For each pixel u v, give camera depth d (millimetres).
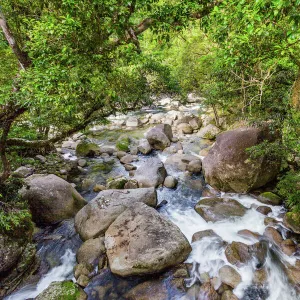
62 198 6562
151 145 12633
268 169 7117
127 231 5215
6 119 4523
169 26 4340
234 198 7223
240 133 7543
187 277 4574
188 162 10039
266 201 6723
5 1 4184
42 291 4277
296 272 4512
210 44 11375
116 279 4656
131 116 18484
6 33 4074
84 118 7070
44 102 3492
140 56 4125
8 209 4719
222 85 9109
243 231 5699
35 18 4211
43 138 8531
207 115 16203
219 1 4211
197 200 7523
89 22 3365
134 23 4199
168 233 5039
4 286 4332
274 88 6688
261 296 4234
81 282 4535
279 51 4055
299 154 5332
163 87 7824
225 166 7414
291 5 2584
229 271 4637
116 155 11711
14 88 3682
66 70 3377
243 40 3645
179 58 13445
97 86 4039
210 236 5625
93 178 9328
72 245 5668
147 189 7023
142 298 4230
